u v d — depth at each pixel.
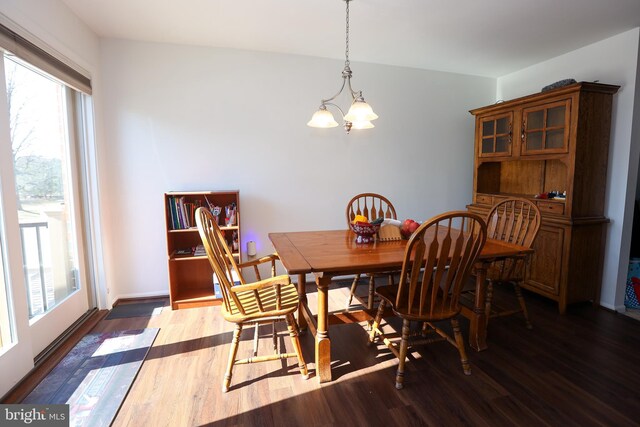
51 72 2.03
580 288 2.73
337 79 3.33
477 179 3.60
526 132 2.98
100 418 1.54
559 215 2.71
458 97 3.79
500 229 2.65
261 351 2.15
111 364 1.97
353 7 2.28
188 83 2.96
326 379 1.82
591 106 2.59
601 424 1.52
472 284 3.27
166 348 2.17
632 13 2.34
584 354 2.10
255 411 1.61
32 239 2.05
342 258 1.79
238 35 2.75
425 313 1.77
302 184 3.34
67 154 2.45
